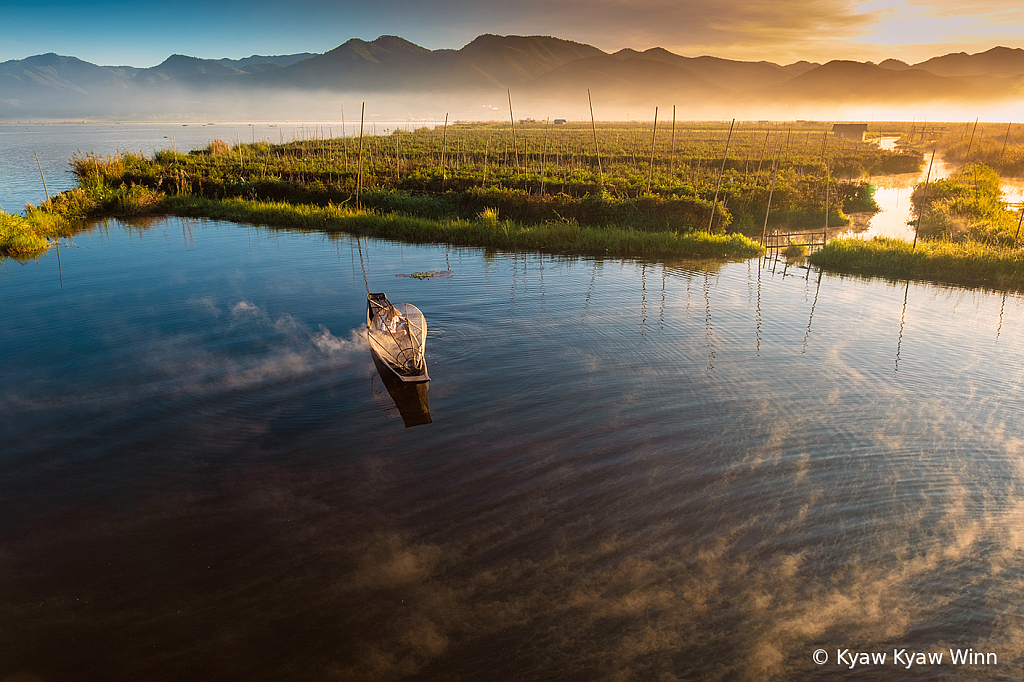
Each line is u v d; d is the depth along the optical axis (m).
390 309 14.03
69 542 7.31
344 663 5.63
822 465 9.02
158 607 6.32
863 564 6.95
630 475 8.69
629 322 15.53
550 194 32.47
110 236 27.69
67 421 10.20
